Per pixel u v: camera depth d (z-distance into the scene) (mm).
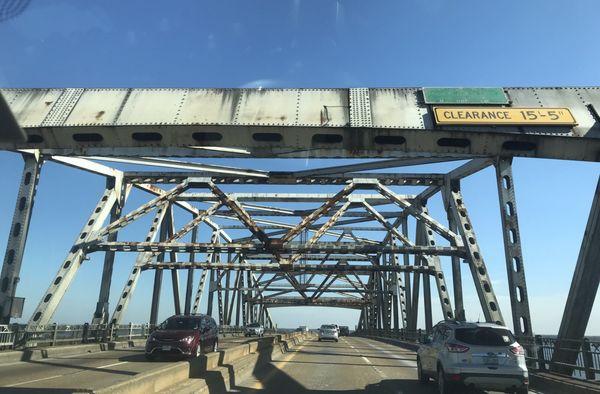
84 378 13203
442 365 11539
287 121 13867
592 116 13297
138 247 31250
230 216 47938
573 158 13438
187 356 19203
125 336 31125
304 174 32750
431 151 13945
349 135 13891
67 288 29109
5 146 15008
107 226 31984
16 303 22797
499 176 19875
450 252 31141
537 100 13664
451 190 32031
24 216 24094
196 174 34250
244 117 14070
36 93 15125
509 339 11445
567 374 13336
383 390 12641
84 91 15117
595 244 12547
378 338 58531
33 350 19312
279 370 16891
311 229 53656
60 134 14609
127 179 34688
